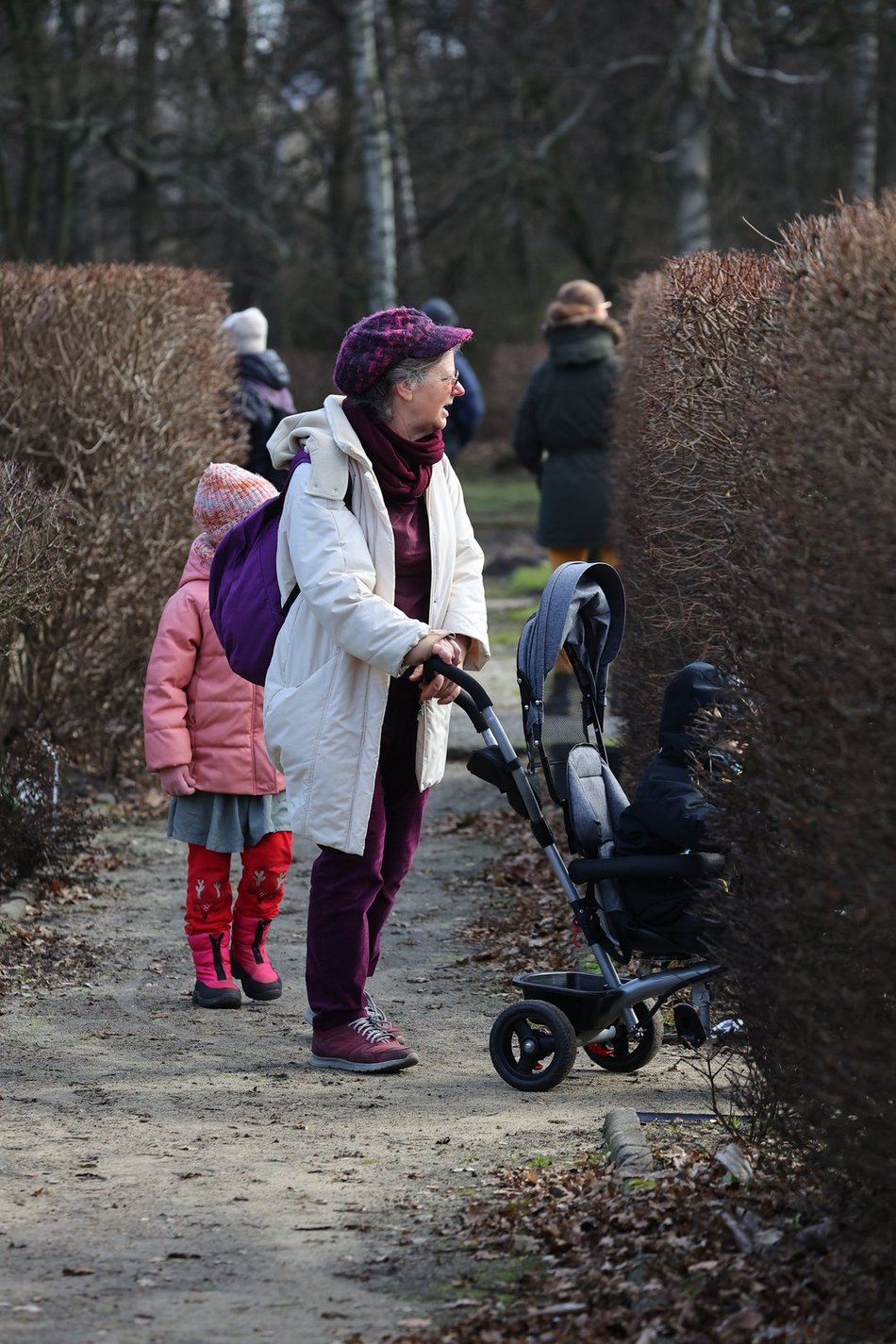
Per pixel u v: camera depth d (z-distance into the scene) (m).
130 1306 4.48
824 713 4.33
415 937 9.28
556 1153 5.75
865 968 4.33
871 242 4.35
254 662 6.97
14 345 11.83
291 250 46.47
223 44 41.16
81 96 38.50
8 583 8.65
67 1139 6.00
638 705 9.19
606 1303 4.40
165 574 12.58
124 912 9.79
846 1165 4.48
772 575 4.64
